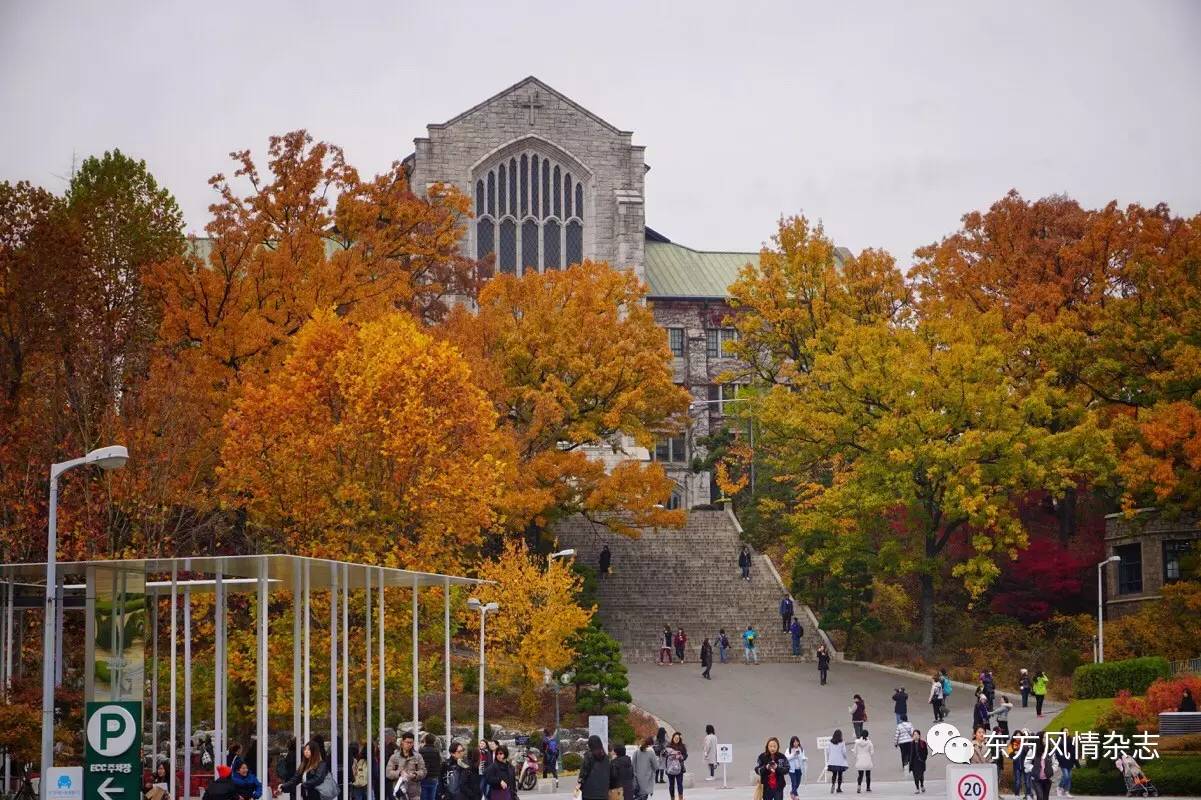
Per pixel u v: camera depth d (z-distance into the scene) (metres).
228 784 31.53
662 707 66.94
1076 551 82.00
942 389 75.94
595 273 80.56
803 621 82.25
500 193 106.38
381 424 52.91
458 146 105.62
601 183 107.25
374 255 73.00
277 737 53.47
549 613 61.91
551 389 76.12
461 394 55.22
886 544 77.19
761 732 62.69
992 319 79.81
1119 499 75.19
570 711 64.12
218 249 66.19
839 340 78.75
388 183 76.50
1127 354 79.38
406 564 51.72
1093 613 80.50
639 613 82.12
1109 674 63.31
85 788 29.52
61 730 41.97
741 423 98.81
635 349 78.69
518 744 58.28
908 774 54.16
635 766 38.84
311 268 67.25
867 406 79.00
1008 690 70.88
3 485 52.56
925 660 75.56
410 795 35.62
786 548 89.44
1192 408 70.12
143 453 54.34
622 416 78.00
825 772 53.06
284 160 72.69
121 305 65.00
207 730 54.31
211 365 62.91
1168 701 51.94
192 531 55.62
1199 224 82.81
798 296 90.81
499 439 59.06
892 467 76.19
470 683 65.19
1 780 38.31
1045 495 86.25
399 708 62.09
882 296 89.88
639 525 77.88
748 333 91.56
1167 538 76.00
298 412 53.84
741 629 81.38
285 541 53.69
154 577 42.75
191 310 63.75
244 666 49.91
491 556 75.19
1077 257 85.19
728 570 87.75
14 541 52.03
